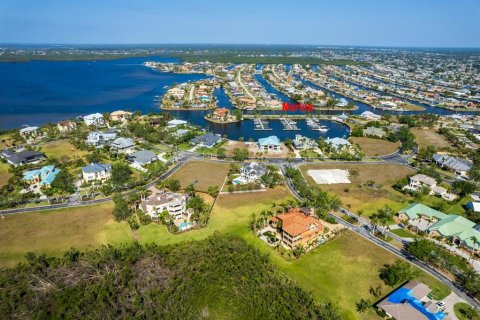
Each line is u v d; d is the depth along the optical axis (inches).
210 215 5285.4
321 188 6368.1
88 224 4987.7
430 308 3373.5
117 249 4303.6
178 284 3789.4
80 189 6171.3
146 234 4766.2
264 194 6028.5
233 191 6097.4
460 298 3614.7
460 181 6338.6
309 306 3435.0
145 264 3998.5
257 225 4928.6
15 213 5285.4
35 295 3548.2
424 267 4114.2
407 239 4729.3
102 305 3454.7
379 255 4345.5
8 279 3720.5
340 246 4530.0
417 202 5807.1
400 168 7504.9
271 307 3459.6
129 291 3646.7
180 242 4581.7
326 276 3951.8
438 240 4694.9
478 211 5388.8
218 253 4207.7
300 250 4281.5
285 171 7170.3
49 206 5521.7
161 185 6190.9
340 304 3535.9
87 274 3821.4
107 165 6840.6
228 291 3754.9
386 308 3361.2
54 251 4360.2
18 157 7342.5
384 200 5910.4
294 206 5506.9
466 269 3919.8
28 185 6314.0
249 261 4037.9
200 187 6274.6
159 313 3417.8
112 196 5895.7
